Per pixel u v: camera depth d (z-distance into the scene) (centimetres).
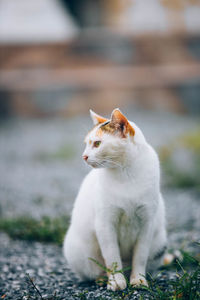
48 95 1761
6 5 1861
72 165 952
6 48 1755
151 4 1911
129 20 1933
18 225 488
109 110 1747
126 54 1755
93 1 2012
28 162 1004
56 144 1212
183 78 1728
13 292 318
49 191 718
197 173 757
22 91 1761
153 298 275
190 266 361
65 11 2006
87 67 1761
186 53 1738
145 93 1747
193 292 273
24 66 1762
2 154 1114
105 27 2009
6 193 707
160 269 363
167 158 842
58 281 343
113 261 303
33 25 1841
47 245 448
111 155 294
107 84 1745
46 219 492
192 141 1054
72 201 643
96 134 304
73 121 1627
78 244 325
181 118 1578
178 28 1841
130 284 302
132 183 294
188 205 601
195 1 1848
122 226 308
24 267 381
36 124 1617
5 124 1633
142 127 1388
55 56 1761
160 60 1748
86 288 319
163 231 341
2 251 428
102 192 297
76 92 1756
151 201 296
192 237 448
